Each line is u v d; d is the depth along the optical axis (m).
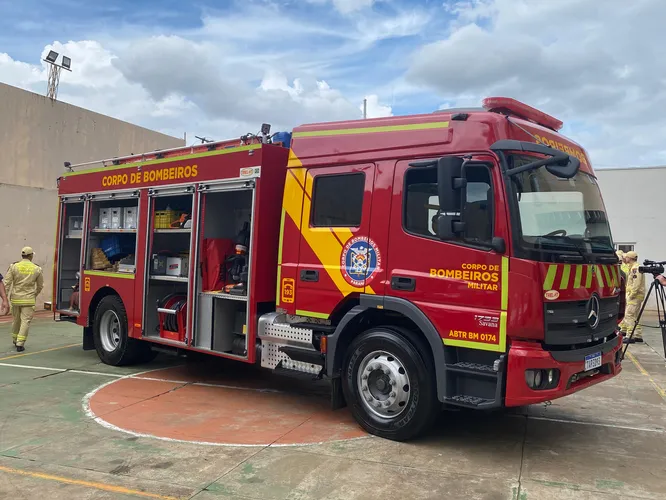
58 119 15.58
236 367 8.46
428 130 5.07
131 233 8.22
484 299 4.61
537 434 5.46
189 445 4.99
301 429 5.50
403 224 5.11
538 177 4.87
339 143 5.68
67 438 5.15
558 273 4.52
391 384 5.09
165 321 7.50
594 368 4.96
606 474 4.43
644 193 19.70
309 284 5.77
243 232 6.74
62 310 9.34
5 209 14.04
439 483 4.19
